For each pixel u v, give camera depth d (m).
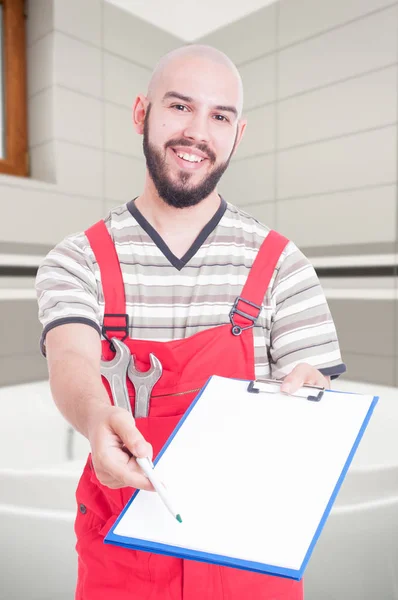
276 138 2.71
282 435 0.53
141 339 0.70
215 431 0.55
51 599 0.96
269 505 0.45
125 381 0.68
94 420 0.50
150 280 0.72
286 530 0.43
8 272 2.30
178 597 0.61
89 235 0.74
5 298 2.30
